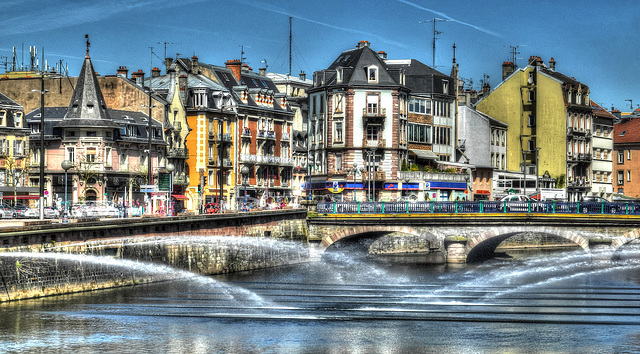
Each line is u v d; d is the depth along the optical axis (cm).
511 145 15338
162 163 11362
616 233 8862
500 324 5762
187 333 5256
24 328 5162
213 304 6241
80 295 6103
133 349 4834
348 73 12700
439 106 13638
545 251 11475
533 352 4969
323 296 6850
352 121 12569
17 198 8831
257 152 13050
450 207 9300
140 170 10862
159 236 7144
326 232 9750
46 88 11062
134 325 5397
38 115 10625
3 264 5547
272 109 13400
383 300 6700
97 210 7475
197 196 11781
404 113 12850
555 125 15038
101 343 4928
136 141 10775
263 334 5303
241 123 12694
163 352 4797
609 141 16675
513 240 11969
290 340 5156
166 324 5478
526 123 15288
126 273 6681
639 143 16750
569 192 15138
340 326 5600
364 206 9606
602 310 6322
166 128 11412
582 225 8906
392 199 12394
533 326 5709
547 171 15038
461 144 14038
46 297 5859
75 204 7944
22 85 11125
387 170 12562
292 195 13850
